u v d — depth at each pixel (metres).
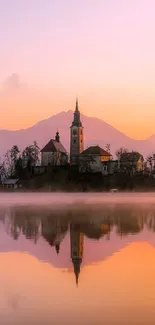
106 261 40.28
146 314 25.12
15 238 57.31
